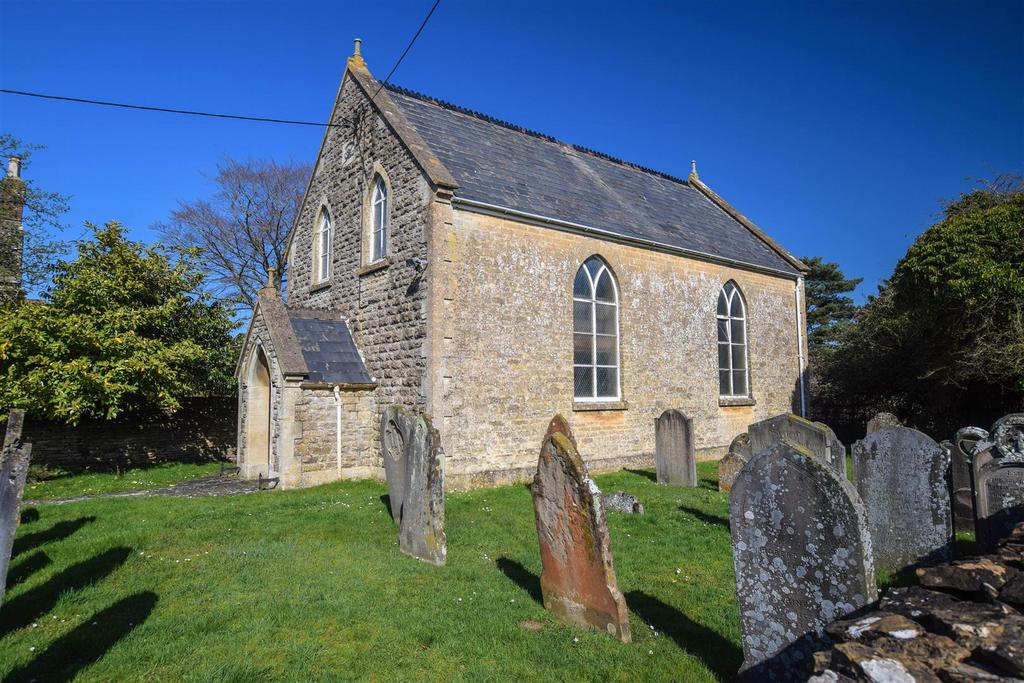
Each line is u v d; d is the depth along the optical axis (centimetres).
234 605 622
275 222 3688
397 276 1438
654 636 543
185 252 1898
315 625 577
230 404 2000
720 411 1938
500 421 1391
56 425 1691
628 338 1683
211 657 512
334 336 1575
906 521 721
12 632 556
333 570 733
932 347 1908
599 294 1659
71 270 1611
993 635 303
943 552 690
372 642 539
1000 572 384
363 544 849
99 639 539
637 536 891
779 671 432
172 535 889
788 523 435
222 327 1967
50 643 532
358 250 1630
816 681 299
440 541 758
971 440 955
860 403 2506
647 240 1728
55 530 930
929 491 704
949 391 2039
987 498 717
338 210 1766
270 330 1431
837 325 4397
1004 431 843
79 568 737
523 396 1436
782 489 440
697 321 1894
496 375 1393
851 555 402
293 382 1382
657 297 1778
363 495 1220
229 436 1992
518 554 799
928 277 1702
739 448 1247
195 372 1883
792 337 2270
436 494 773
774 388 2169
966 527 944
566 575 582
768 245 2384
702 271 1931
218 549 823
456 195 1358
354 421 1470
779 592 438
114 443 1789
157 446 1861
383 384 1465
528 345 1456
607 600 541
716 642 535
